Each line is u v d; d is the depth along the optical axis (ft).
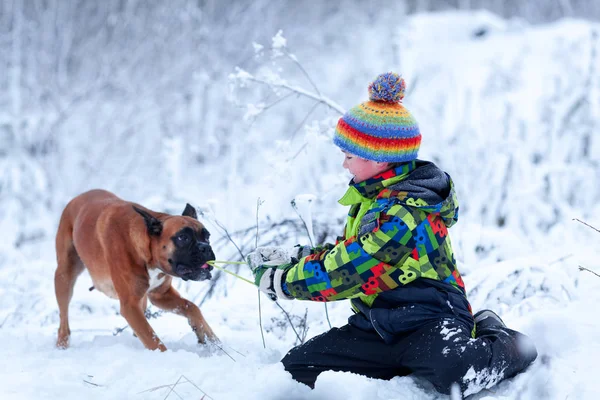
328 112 26.81
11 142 51.90
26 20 60.49
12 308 25.30
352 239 14.28
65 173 53.36
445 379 12.81
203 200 40.45
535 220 32.78
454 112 47.70
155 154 55.83
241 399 13.44
